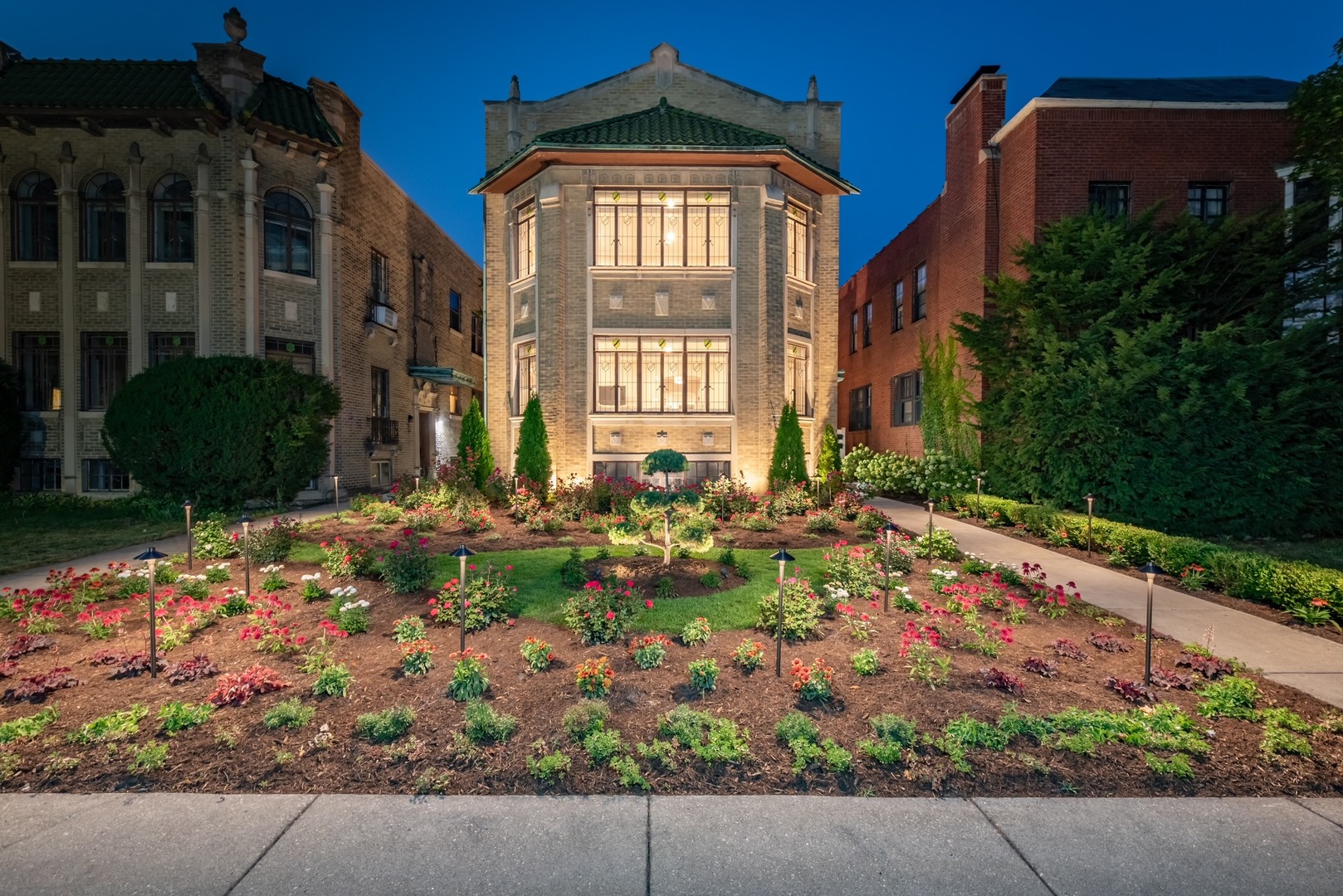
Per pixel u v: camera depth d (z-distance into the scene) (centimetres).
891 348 2292
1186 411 1097
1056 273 1248
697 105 1792
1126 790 388
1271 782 395
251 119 1714
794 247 1761
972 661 583
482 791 382
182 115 1647
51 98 1650
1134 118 1497
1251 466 1099
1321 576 704
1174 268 1205
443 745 430
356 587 802
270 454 1521
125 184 1719
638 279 1614
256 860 318
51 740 428
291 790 382
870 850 330
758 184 1612
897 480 1831
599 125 1667
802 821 355
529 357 1725
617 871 312
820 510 1450
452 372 2541
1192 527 1145
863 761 415
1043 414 1250
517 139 1783
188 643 618
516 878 307
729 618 680
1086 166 1500
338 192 1928
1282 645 635
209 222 1709
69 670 538
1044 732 437
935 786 390
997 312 1451
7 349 1725
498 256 1806
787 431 1555
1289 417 1106
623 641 615
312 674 541
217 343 1708
